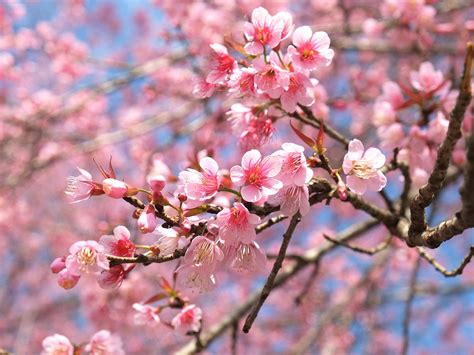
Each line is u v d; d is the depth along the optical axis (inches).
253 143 30.2
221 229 26.8
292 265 42.3
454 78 41.8
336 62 67.1
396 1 43.3
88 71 74.4
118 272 27.4
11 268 99.1
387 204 33.4
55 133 71.3
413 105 34.6
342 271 76.4
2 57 74.4
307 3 73.5
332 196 28.5
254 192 26.9
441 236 27.6
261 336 85.0
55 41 75.3
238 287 84.0
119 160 84.1
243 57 30.6
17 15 74.0
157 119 64.0
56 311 97.3
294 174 27.2
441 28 44.3
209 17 58.1
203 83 29.7
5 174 72.9
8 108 74.3
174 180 33.5
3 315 99.0
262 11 28.3
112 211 84.0
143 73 63.1
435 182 27.2
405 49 51.6
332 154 57.8
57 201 96.0
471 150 25.4
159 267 68.1
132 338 82.9
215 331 39.3
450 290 78.7
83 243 27.0
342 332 62.3
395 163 33.0
